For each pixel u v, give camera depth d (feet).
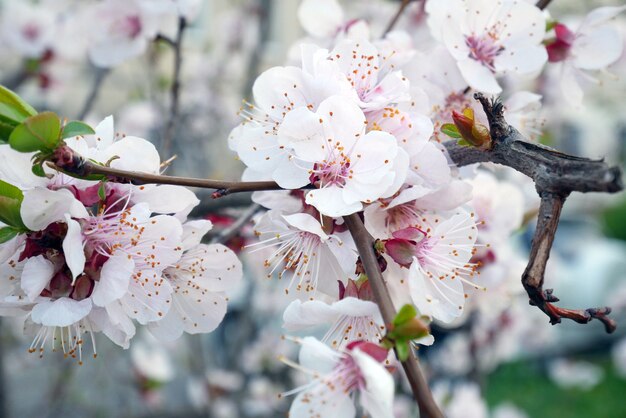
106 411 2.04
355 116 0.72
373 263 0.68
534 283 0.67
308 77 0.75
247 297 2.08
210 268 0.80
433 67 0.89
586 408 3.25
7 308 0.75
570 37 0.98
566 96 1.01
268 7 2.05
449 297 0.75
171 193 0.76
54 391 1.99
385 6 1.63
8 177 0.73
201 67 2.62
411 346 0.69
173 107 1.16
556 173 0.67
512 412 2.52
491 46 0.89
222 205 0.99
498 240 1.02
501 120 0.71
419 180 0.74
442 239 0.75
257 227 0.80
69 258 0.69
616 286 3.43
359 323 0.70
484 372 1.99
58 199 0.71
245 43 2.60
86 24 1.28
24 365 2.10
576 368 3.39
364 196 0.70
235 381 2.10
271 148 0.76
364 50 0.77
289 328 0.69
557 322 0.68
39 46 1.95
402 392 1.92
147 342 2.20
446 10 0.88
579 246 3.59
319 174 0.73
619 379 3.47
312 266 0.78
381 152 0.71
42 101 2.11
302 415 0.66
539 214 0.67
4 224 0.73
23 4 1.93
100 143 0.75
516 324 1.89
